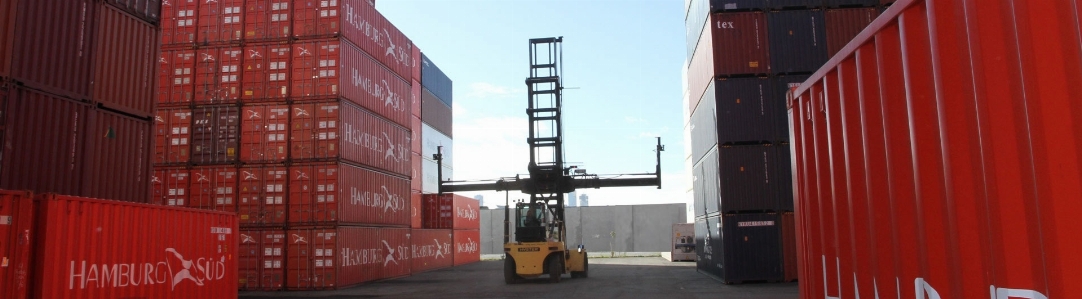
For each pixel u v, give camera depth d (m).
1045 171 3.11
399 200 30.77
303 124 24.22
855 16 23.47
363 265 26.12
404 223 31.42
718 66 23.73
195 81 24.78
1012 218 3.32
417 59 42.38
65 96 13.09
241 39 24.84
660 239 79.25
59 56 13.01
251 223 23.92
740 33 23.83
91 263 10.30
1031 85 3.18
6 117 11.73
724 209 23.14
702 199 28.33
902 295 4.36
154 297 11.83
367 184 26.69
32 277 9.46
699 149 28.64
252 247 23.86
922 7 3.98
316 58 24.47
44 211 9.59
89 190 13.52
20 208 9.28
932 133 3.94
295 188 23.91
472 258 50.56
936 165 3.93
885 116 4.45
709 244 26.89
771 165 23.14
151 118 15.66
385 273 28.67
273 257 23.75
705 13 25.52
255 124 24.36
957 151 3.68
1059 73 3.10
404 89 31.86
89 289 10.23
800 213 6.75
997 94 3.37
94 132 13.80
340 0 24.69
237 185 24.14
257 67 24.67
